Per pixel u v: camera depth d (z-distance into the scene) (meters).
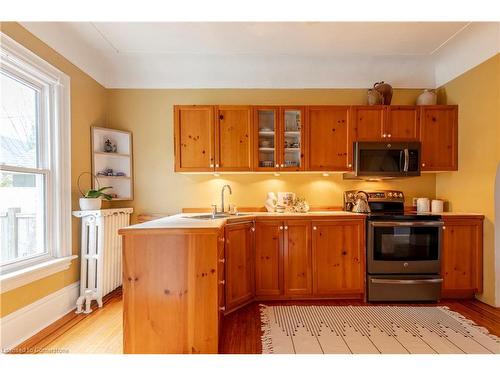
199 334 1.74
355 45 2.91
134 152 3.33
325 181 3.38
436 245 2.77
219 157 3.03
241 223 2.60
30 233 2.22
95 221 2.57
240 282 2.57
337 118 3.06
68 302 2.48
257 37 2.75
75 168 2.68
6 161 2.04
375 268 2.76
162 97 3.34
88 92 2.91
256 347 1.92
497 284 2.65
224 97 3.34
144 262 1.74
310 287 2.78
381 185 3.39
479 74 2.79
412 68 3.31
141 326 1.74
